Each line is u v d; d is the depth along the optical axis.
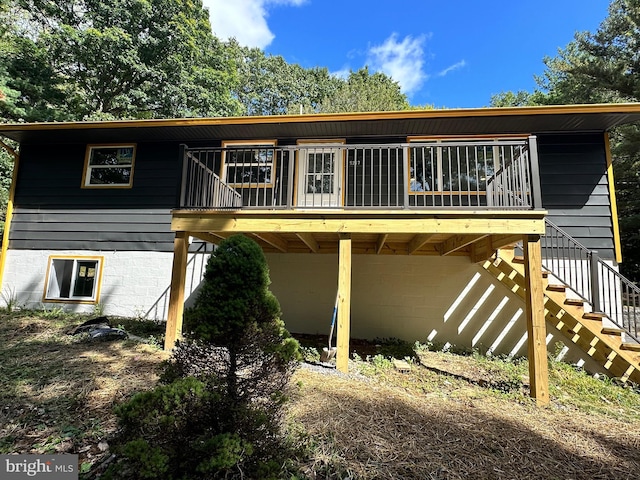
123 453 1.81
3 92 11.53
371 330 6.72
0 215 11.46
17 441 2.60
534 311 4.07
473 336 6.39
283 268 7.14
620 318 5.86
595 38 12.84
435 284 6.63
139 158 7.67
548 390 4.09
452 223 4.40
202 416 2.07
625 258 11.95
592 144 6.32
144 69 14.89
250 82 27.05
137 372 3.99
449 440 2.83
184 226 4.94
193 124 6.78
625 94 11.46
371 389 3.92
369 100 18.23
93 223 7.62
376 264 6.84
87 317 6.79
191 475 1.90
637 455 2.77
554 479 2.37
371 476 2.28
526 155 4.50
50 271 7.60
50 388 3.49
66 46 14.11
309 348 5.75
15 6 14.06
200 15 17.62
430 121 6.34
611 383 4.88
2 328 5.82
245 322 2.37
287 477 2.21
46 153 7.95
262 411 2.31
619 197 11.77
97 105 16.28
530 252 4.21
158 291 7.30
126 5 15.12
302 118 6.41
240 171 7.46
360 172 7.06
